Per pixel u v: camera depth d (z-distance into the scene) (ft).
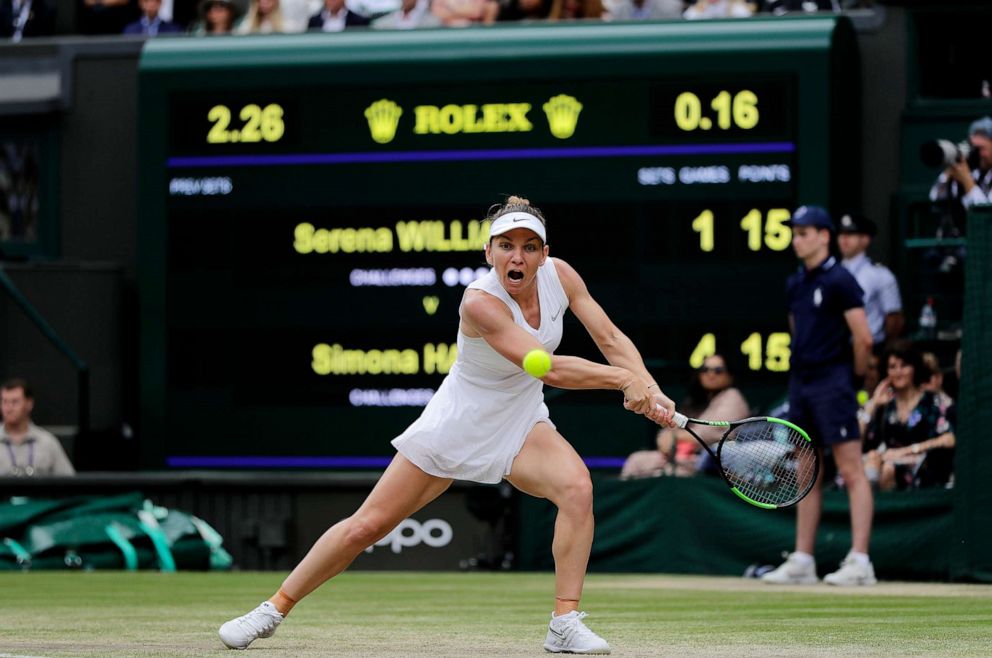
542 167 119.03
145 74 125.08
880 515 92.84
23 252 134.72
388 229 121.49
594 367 49.52
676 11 132.26
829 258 87.30
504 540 104.68
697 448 103.86
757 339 115.44
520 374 49.60
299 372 122.72
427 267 120.78
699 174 116.57
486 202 119.85
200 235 124.47
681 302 116.47
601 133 118.21
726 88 116.26
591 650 49.83
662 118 117.39
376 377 121.39
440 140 120.78
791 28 115.85
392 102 121.60
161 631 60.75
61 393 126.41
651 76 117.29
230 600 79.00
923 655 50.49
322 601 78.89
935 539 91.15
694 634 58.75
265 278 123.34
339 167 122.21
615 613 69.41
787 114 115.24
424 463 50.29
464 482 104.88
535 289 49.70
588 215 118.32
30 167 134.92
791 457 55.67
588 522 49.90
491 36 120.67
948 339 109.50
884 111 121.90
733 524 98.32
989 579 88.22
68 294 128.06
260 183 123.54
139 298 125.08
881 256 121.19
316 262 122.62
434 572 104.99
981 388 88.48
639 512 101.60
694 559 99.81
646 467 105.70
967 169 106.01
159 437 124.47
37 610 72.49
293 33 124.67
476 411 49.70
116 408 129.29
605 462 115.75
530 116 119.34
